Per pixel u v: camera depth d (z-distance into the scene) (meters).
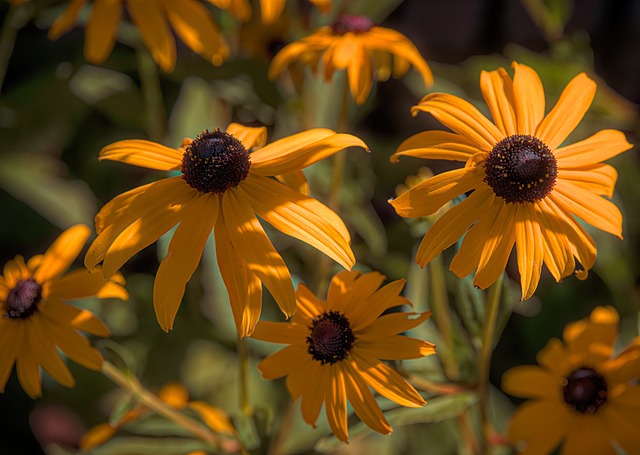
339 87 0.74
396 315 0.56
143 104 0.76
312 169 0.72
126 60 0.77
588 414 0.61
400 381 0.55
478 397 0.59
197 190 0.55
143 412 0.61
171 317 0.54
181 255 0.54
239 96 0.75
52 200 0.75
